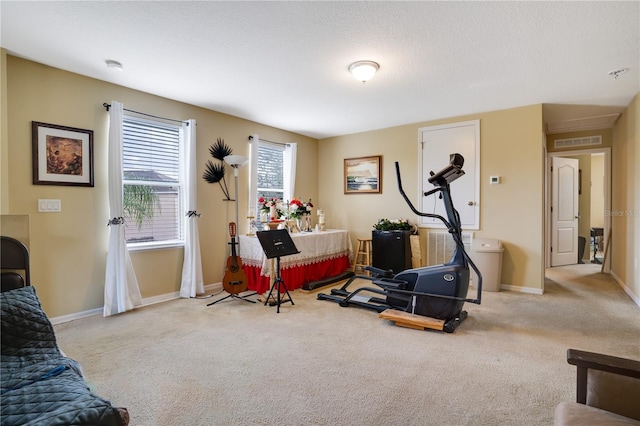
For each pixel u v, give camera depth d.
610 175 5.33
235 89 3.70
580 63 3.00
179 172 4.13
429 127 5.02
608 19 2.28
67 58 2.92
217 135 4.53
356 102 4.16
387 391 1.97
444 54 2.84
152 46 2.71
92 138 3.35
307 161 6.08
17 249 1.57
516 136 4.36
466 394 1.93
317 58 2.93
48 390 1.10
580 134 5.57
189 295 4.02
